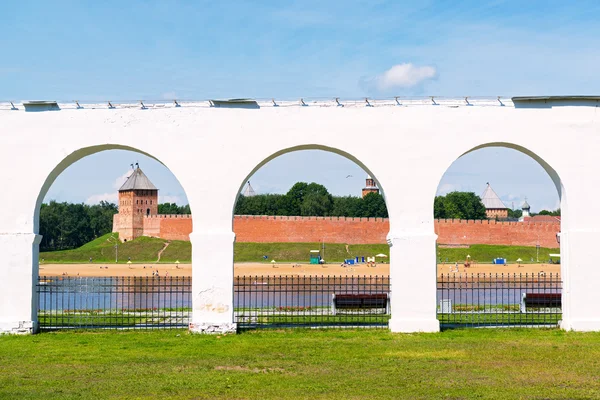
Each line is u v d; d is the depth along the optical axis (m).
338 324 17.69
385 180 16.31
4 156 16.41
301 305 26.86
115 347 14.48
